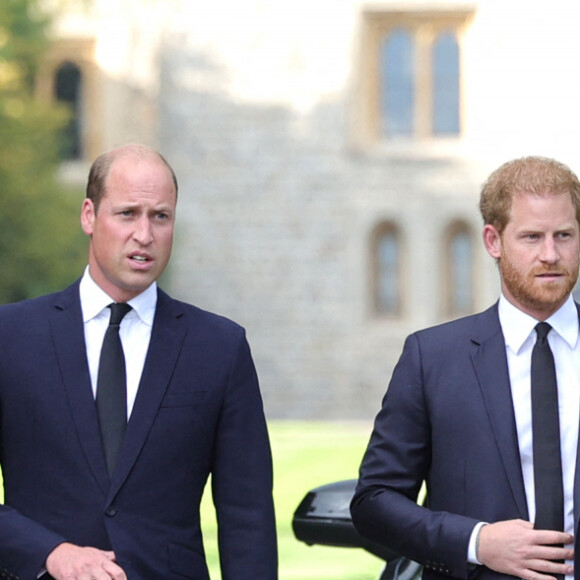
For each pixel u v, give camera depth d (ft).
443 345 36.99
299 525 40.96
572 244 35.09
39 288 223.71
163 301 38.37
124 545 35.65
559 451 35.17
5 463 37.01
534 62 267.39
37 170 226.17
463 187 268.82
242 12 272.72
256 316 270.67
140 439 36.37
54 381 36.58
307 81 271.28
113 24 276.00
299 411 268.82
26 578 34.96
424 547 35.27
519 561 33.73
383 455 37.01
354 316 268.62
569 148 265.95
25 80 237.25
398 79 273.75
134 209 36.29
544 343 35.99
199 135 273.13
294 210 270.46
